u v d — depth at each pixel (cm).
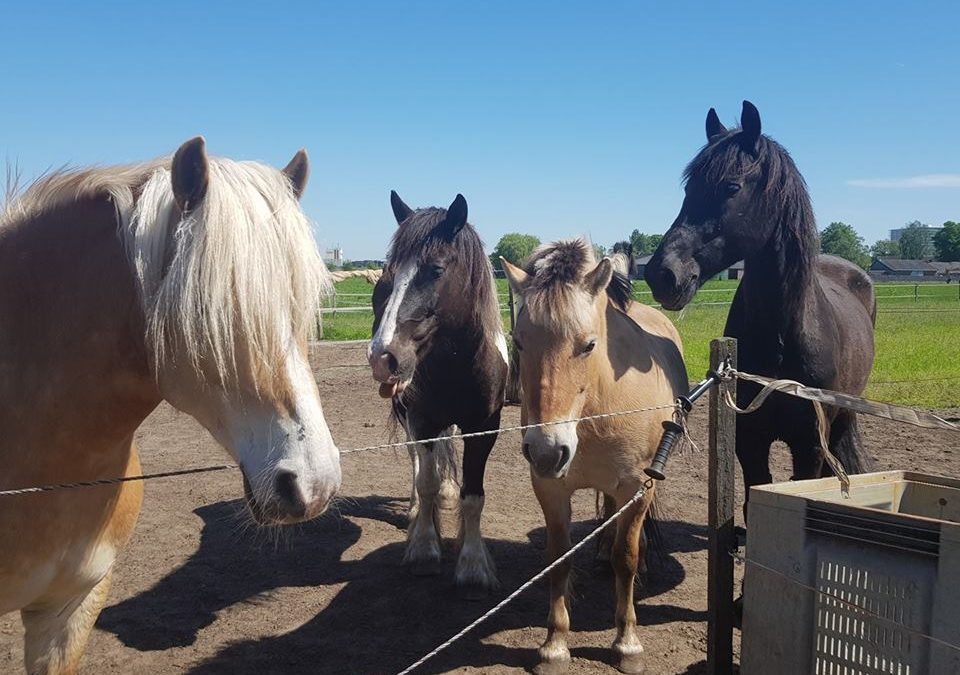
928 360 1343
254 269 176
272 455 182
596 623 416
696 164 416
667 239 411
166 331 183
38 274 205
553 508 365
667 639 393
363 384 1179
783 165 402
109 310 199
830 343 413
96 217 205
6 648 385
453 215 477
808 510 262
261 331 178
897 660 238
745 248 405
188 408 194
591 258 358
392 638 400
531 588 468
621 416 352
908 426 862
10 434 206
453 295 474
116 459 221
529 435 328
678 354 463
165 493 650
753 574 280
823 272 552
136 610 430
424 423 504
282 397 184
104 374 203
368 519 600
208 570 490
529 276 357
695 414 952
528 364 341
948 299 3441
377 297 547
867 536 245
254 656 379
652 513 459
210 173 181
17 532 203
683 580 472
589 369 343
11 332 206
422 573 485
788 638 269
